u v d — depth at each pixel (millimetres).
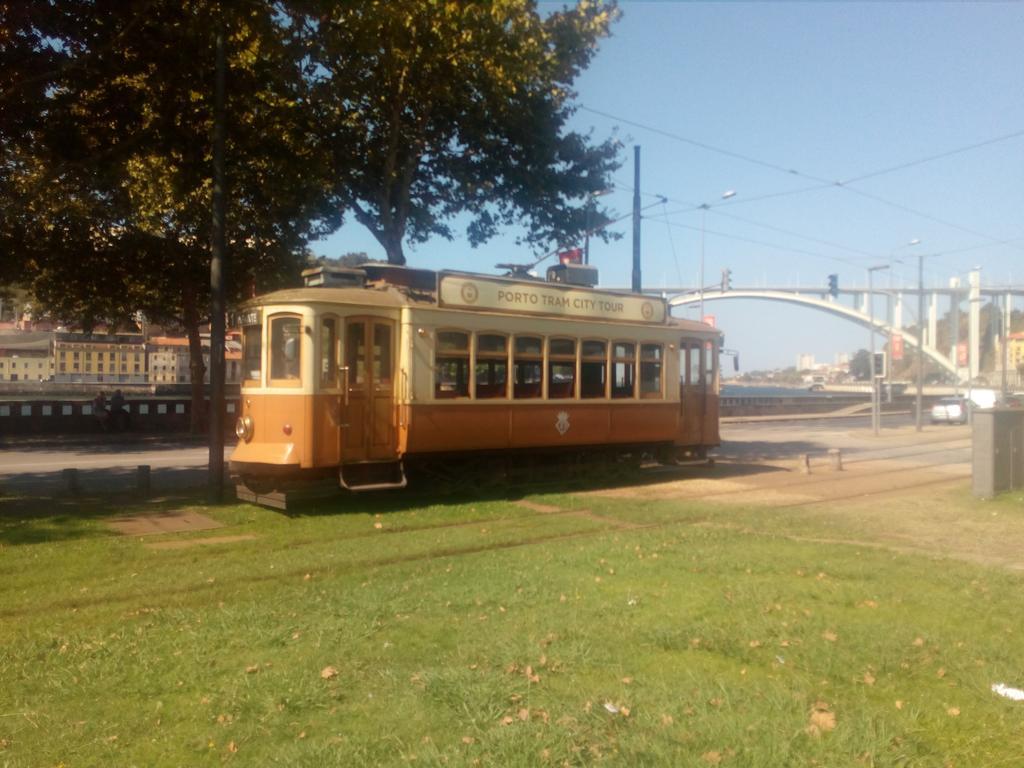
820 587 7934
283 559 9523
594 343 17062
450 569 8812
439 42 17422
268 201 21594
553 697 5145
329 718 4891
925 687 5402
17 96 13484
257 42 14703
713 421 19875
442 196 22188
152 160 21797
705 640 6207
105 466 20250
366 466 13922
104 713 5016
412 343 14125
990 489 14273
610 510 13430
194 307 30750
